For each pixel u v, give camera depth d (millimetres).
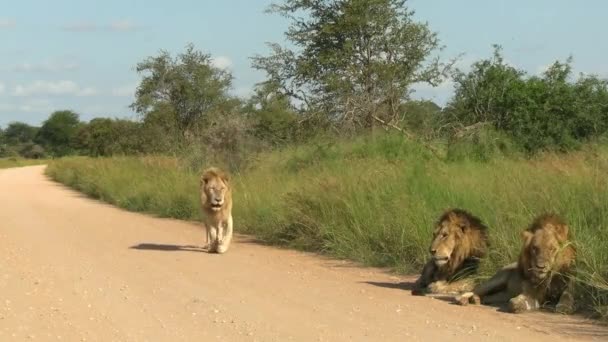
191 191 22297
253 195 18672
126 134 49500
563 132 23781
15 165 90250
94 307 9516
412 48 32312
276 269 12297
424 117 30016
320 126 29516
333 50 32312
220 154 27812
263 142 28203
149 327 8477
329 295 10078
